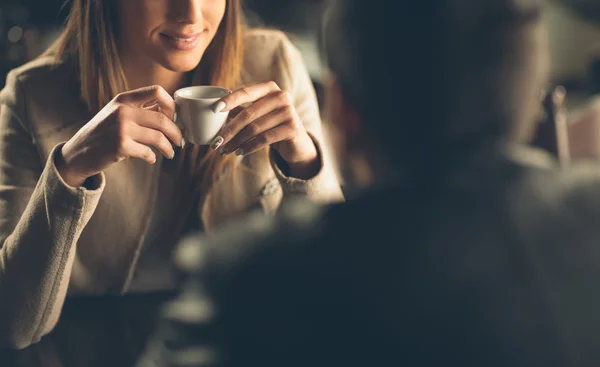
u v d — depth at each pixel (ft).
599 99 5.42
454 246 2.23
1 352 3.88
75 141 3.67
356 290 2.24
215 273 2.34
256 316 2.28
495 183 2.28
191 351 2.34
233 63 4.32
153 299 4.13
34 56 6.89
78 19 4.17
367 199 2.34
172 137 3.69
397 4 2.27
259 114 3.82
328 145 4.41
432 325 2.20
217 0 4.00
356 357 2.24
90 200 3.67
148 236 4.26
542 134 4.75
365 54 2.30
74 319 4.00
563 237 2.26
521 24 2.28
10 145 4.17
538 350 2.17
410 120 2.29
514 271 2.21
